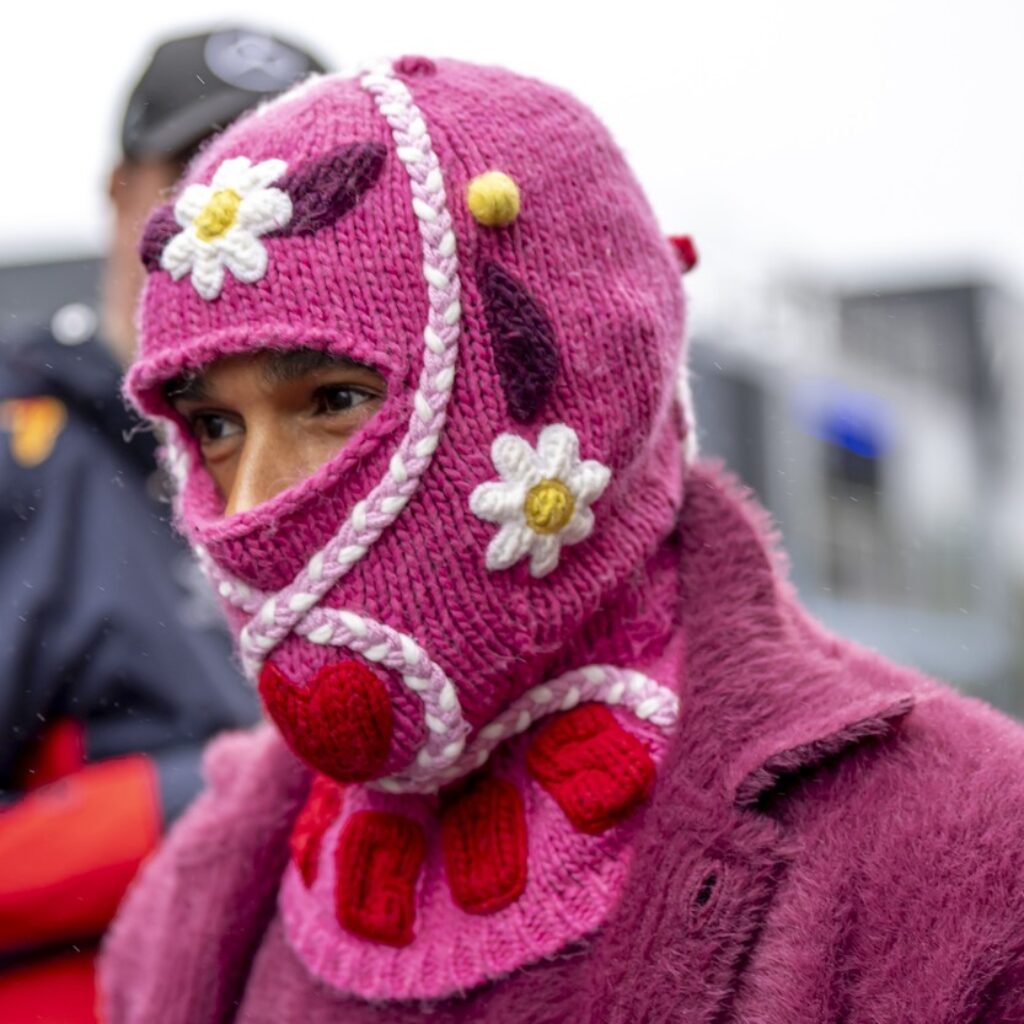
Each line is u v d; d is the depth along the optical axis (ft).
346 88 3.27
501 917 3.15
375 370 3.10
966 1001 2.77
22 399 5.31
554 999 3.07
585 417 3.16
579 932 3.07
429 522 3.09
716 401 11.57
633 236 3.38
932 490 18.33
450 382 3.07
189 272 3.17
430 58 3.39
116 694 5.15
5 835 4.78
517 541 3.08
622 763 3.15
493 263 3.10
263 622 3.16
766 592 3.29
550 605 3.15
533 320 3.10
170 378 3.32
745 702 3.12
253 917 3.88
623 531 3.27
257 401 3.20
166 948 3.97
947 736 3.09
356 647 3.10
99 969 4.59
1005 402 21.75
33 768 5.12
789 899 2.95
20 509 5.13
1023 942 2.78
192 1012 3.83
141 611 5.17
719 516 3.41
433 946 3.22
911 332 20.01
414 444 3.06
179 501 3.59
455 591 3.10
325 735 3.14
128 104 5.43
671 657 3.33
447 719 3.13
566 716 3.26
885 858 2.92
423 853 3.35
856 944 2.89
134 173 5.31
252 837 3.92
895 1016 2.81
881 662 3.42
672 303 3.48
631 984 2.92
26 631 4.99
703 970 2.90
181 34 5.49
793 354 13.48
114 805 4.89
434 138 3.14
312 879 3.54
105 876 4.83
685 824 3.00
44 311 9.71
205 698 5.24
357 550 3.08
